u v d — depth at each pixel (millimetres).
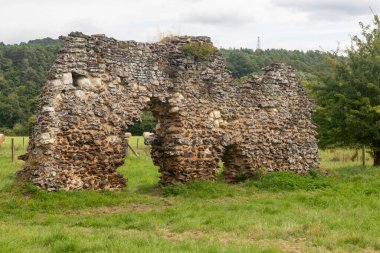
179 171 15992
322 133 24734
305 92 20125
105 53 14633
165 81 15906
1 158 25344
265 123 18531
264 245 8617
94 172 14305
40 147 13461
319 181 17375
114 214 11875
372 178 18656
